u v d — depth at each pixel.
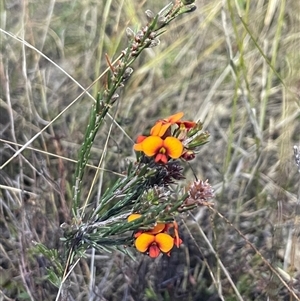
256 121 0.29
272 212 0.27
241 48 0.27
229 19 0.31
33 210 0.25
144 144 0.13
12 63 0.30
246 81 0.27
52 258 0.16
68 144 0.29
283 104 0.28
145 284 0.26
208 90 0.31
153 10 0.32
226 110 0.31
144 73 0.31
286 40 0.30
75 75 0.31
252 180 0.29
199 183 0.14
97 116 0.15
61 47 0.32
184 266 0.26
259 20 0.30
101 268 0.26
